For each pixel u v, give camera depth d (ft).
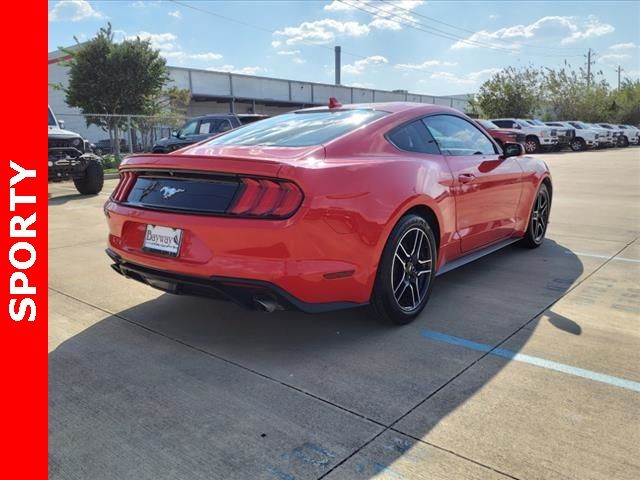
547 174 18.21
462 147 13.94
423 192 11.27
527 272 15.46
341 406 8.32
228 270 9.34
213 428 7.79
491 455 7.04
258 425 7.84
